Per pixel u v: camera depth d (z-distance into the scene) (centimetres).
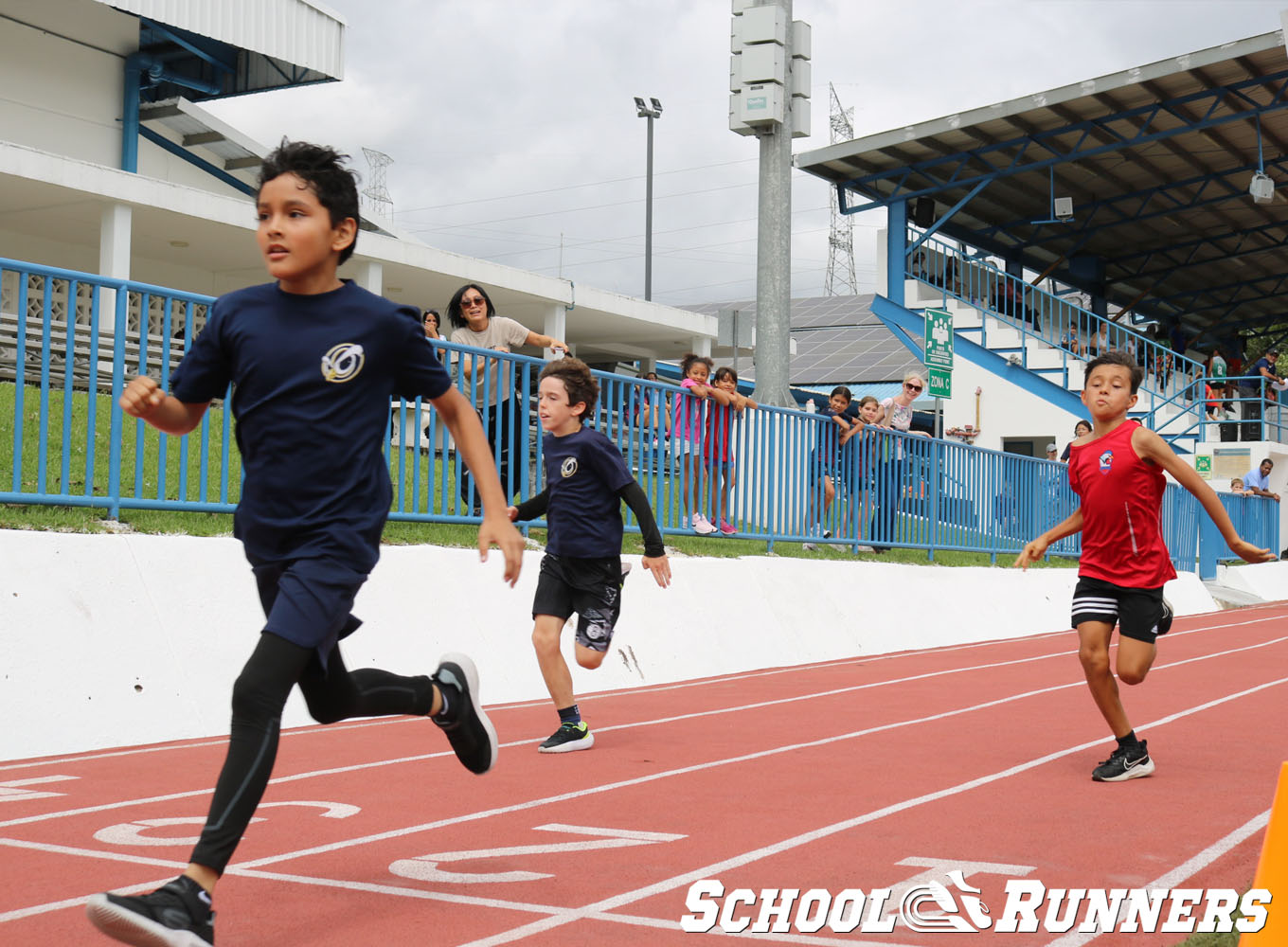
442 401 362
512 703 879
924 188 2959
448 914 353
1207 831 470
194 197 1805
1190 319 4253
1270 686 995
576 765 614
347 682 365
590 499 664
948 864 416
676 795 536
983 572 1627
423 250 2134
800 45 1491
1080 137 2723
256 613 771
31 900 365
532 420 1049
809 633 1238
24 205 1753
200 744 678
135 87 2114
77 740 653
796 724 768
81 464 834
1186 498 2253
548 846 439
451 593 898
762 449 1284
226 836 309
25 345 714
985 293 2961
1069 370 2845
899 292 2975
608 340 2922
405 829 466
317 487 337
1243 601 2333
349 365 337
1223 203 3108
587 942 329
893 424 1583
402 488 915
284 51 2027
